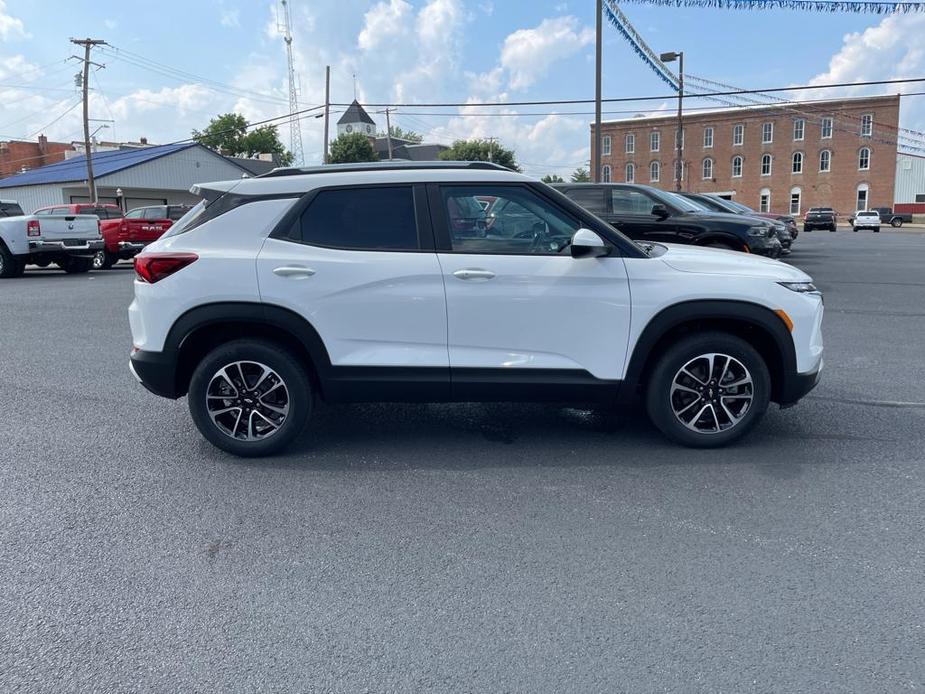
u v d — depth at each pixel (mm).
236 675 2541
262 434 4637
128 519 3779
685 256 4660
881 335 8531
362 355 4434
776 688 2441
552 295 4367
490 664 2586
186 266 4383
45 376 6809
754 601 2959
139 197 40906
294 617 2891
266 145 77438
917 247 25406
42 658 2631
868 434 4969
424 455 4664
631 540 3492
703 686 2455
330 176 4504
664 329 4422
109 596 3043
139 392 6262
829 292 12359
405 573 3215
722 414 4652
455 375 4434
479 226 4461
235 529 3660
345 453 4719
